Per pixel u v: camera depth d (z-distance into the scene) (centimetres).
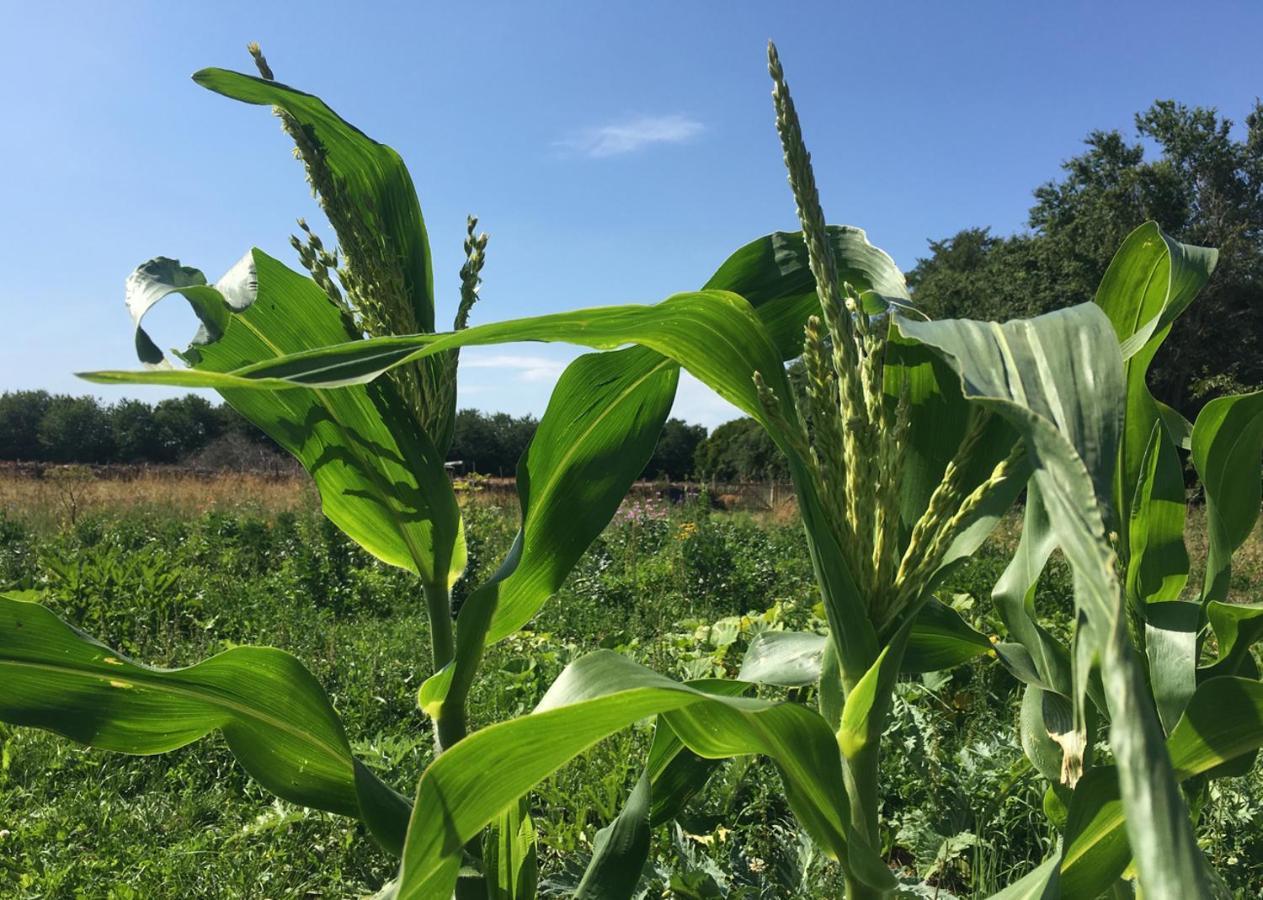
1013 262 3681
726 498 2427
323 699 173
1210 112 3353
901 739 274
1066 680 167
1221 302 3228
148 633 666
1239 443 166
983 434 153
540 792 344
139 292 163
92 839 340
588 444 190
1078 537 86
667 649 563
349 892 305
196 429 5878
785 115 135
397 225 186
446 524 183
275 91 170
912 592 140
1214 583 168
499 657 575
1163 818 73
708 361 151
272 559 1140
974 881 258
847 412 133
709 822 297
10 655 151
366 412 177
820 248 134
